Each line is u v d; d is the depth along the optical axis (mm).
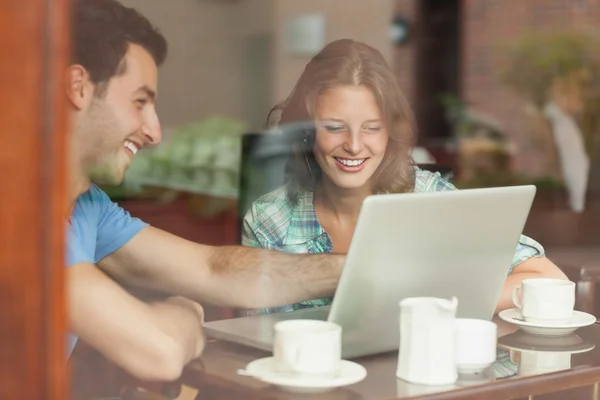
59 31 777
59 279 793
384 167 1581
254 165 1599
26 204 779
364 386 1040
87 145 1198
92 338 1047
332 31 2232
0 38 763
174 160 1530
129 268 1350
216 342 1192
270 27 1926
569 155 4266
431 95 4234
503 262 1273
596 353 1251
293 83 1843
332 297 1225
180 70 1622
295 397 1028
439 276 1197
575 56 4789
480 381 1098
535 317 1315
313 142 1562
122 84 1254
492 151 4277
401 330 1080
